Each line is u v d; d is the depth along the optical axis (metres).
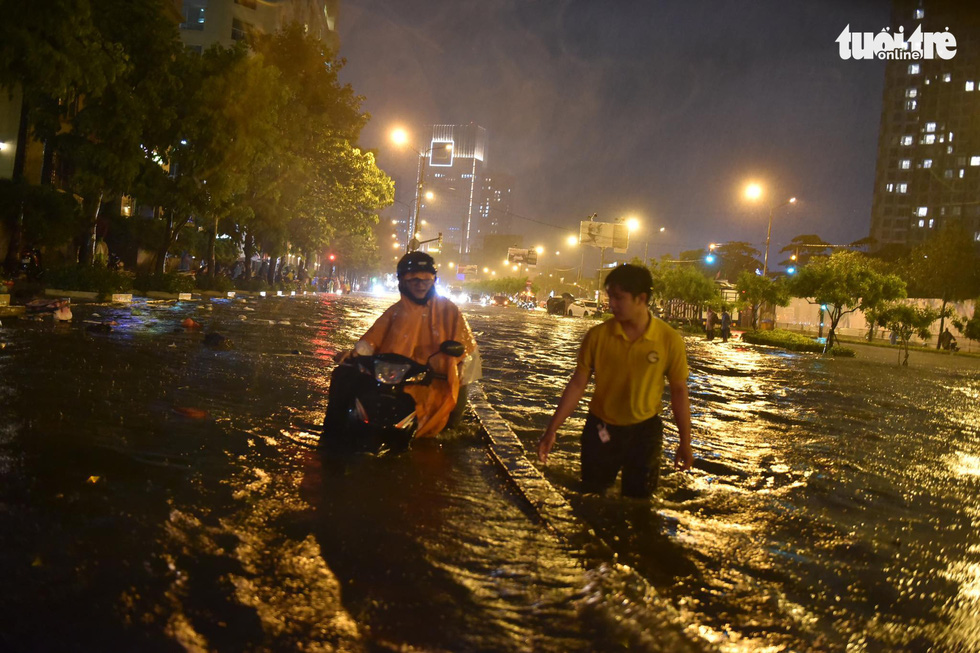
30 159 26.22
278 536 3.20
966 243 62.09
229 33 55.91
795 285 29.81
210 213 25.36
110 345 9.94
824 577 3.37
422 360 5.67
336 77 35.94
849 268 29.42
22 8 12.98
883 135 151.38
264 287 41.91
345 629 2.37
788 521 4.29
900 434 8.49
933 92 145.62
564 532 3.52
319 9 79.69
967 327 46.12
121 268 31.30
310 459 4.69
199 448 4.70
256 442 5.03
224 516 3.39
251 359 9.95
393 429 5.05
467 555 3.12
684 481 5.09
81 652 2.11
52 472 3.83
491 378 10.64
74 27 13.60
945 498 5.27
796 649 2.59
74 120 19.88
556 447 5.96
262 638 2.27
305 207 40.09
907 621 2.92
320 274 93.44
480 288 127.50
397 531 3.38
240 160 24.31
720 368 17.03
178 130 22.50
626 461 4.48
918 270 65.25
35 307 12.93
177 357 9.38
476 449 5.45
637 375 4.41
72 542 2.89
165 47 20.77
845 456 6.71
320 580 2.75
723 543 3.74
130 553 2.84
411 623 2.44
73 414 5.35
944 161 144.00
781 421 8.82
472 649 2.28
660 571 3.27
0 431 4.62
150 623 2.30
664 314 54.75
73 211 22.81
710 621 2.78
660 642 2.40
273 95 24.88
